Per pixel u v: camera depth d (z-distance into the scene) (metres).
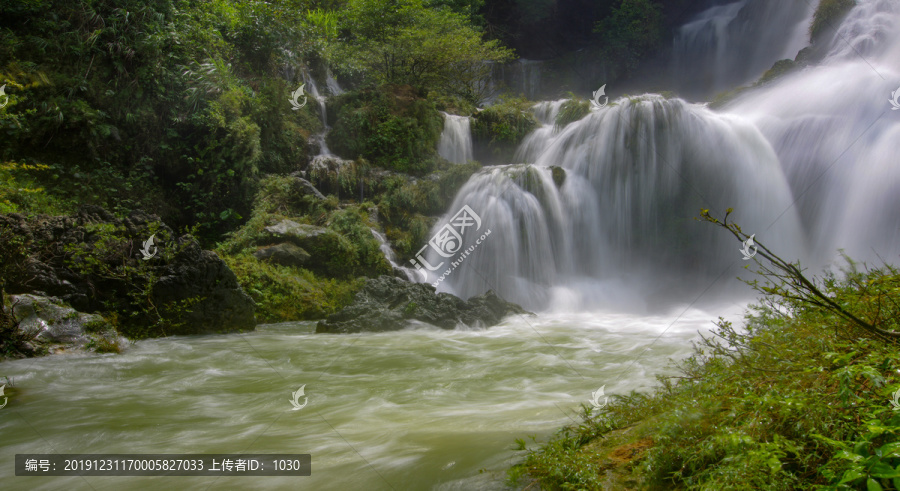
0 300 6.51
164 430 3.97
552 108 17.09
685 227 12.91
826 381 2.46
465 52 19.53
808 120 12.45
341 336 8.20
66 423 4.17
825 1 17.75
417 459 3.07
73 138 11.37
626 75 27.00
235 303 8.77
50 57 11.70
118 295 8.16
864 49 15.33
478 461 2.93
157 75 12.56
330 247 11.38
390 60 19.23
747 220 12.54
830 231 11.66
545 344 7.42
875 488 1.62
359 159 13.85
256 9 14.88
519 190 12.83
